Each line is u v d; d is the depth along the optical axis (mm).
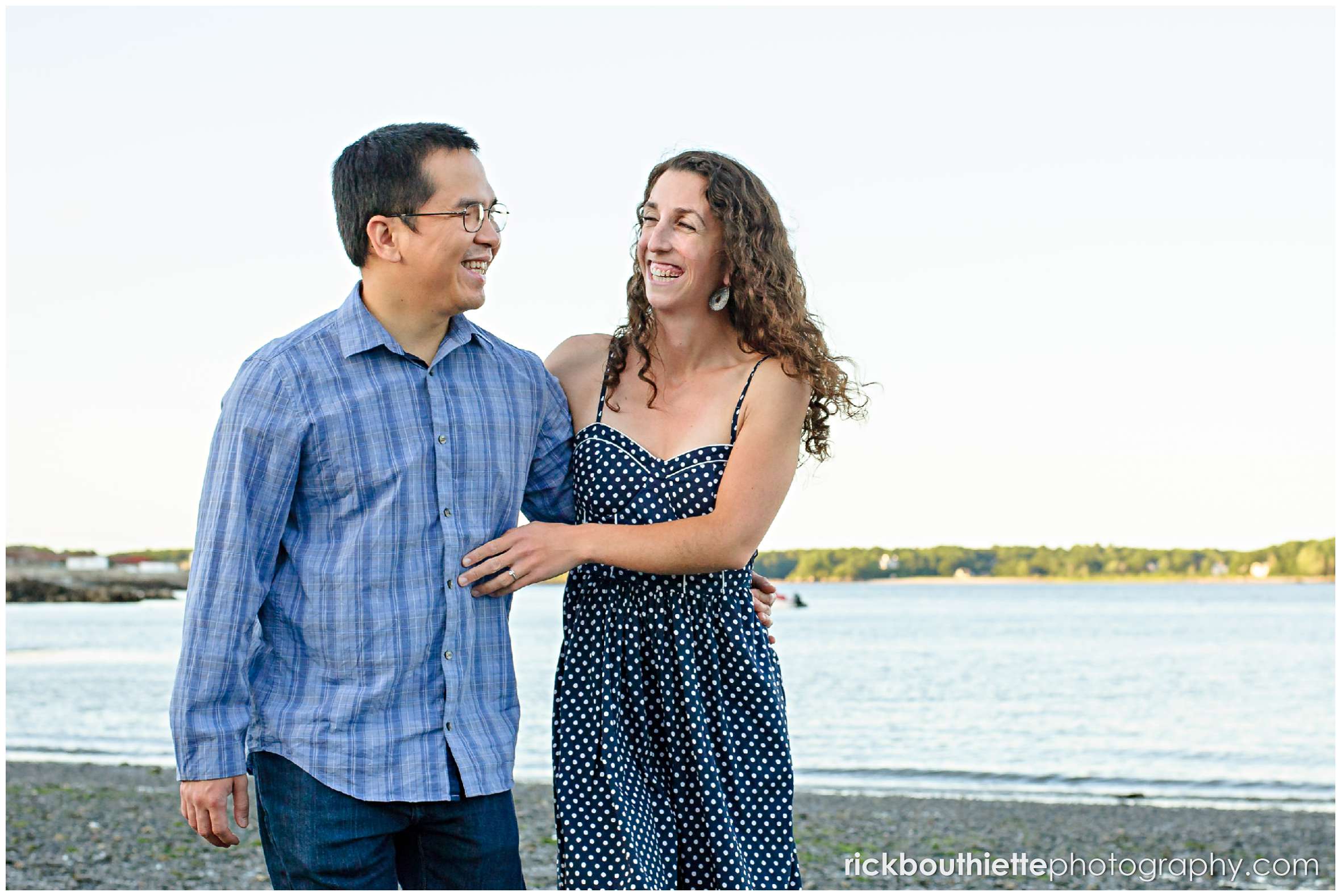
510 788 2906
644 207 3139
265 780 2797
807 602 83688
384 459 2762
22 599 82562
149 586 84562
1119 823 12680
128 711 29656
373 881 2748
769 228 3062
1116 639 50781
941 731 26625
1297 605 73938
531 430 3033
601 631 3068
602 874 2951
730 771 3070
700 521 2947
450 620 2797
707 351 3131
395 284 2793
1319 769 20625
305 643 2773
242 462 2686
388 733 2744
